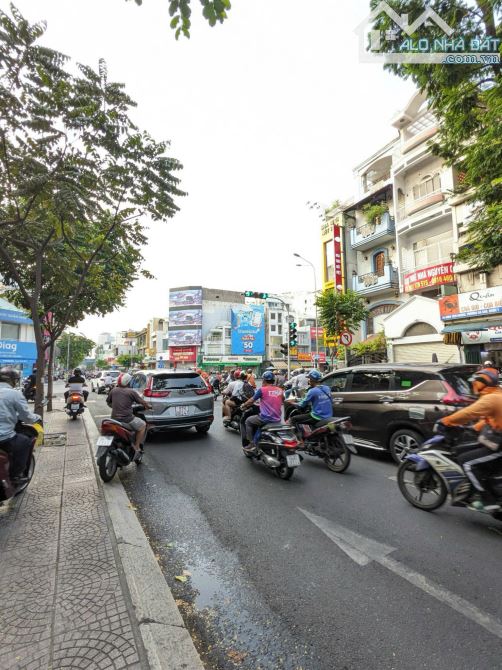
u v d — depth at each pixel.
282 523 3.96
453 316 15.07
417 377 5.87
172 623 2.32
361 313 18.70
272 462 5.45
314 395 6.15
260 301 59.44
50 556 3.08
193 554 3.35
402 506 4.38
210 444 7.79
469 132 7.57
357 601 2.65
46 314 11.74
